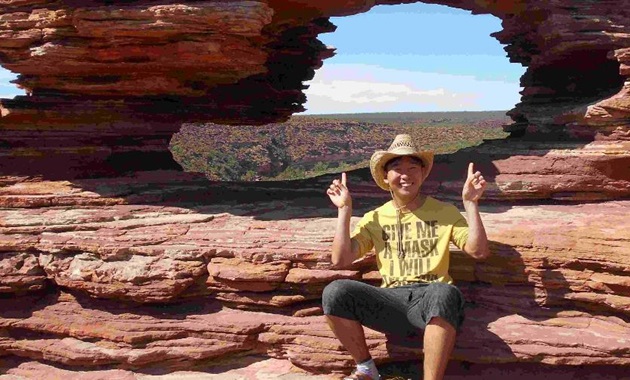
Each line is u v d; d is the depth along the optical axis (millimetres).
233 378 3076
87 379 3170
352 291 2705
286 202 4441
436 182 4492
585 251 3154
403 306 2709
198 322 3240
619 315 3088
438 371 2545
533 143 4844
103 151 4945
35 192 4395
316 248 3297
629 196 4336
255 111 6449
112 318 3340
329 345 3047
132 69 4352
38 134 4750
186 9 3707
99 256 3455
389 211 2893
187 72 4461
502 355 2941
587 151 4324
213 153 32438
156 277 3293
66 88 4637
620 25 4770
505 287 3264
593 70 5336
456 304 2578
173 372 3180
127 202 4316
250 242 3439
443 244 2766
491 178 4391
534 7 5016
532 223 3592
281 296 3240
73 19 3967
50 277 3527
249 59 4195
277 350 3191
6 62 4359
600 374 2980
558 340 2928
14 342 3406
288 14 5246
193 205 4336
